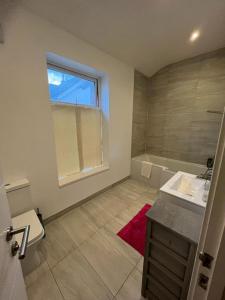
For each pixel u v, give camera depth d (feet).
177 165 9.86
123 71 8.27
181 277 2.94
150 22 5.54
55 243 5.25
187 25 5.80
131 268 4.42
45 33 4.93
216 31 6.19
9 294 1.92
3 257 1.81
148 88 10.66
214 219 1.24
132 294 3.78
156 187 9.35
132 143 10.36
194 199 4.10
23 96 4.79
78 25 5.30
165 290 3.24
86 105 7.48
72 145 7.18
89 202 7.79
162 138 10.56
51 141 5.74
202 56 8.00
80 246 5.14
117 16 5.14
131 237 5.53
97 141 8.45
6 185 4.68
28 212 4.92
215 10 5.06
